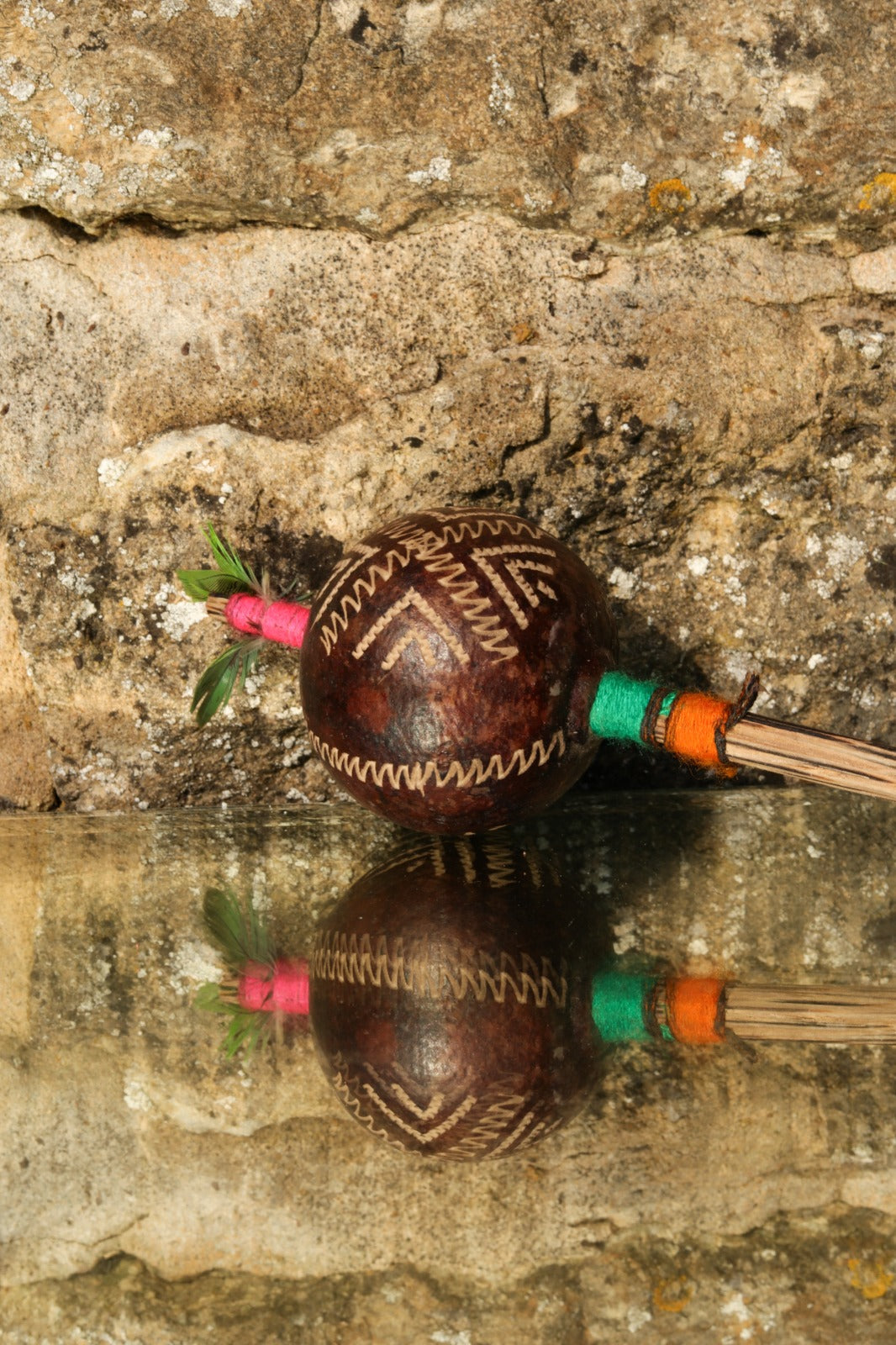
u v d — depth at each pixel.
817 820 1.41
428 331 1.39
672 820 1.41
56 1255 1.20
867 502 1.41
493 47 1.38
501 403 1.39
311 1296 1.18
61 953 1.32
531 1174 1.21
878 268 1.40
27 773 1.42
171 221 1.39
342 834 1.40
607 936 1.32
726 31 1.38
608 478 1.40
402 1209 1.21
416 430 1.39
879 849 1.38
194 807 1.43
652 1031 1.26
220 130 1.37
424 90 1.38
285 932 1.33
